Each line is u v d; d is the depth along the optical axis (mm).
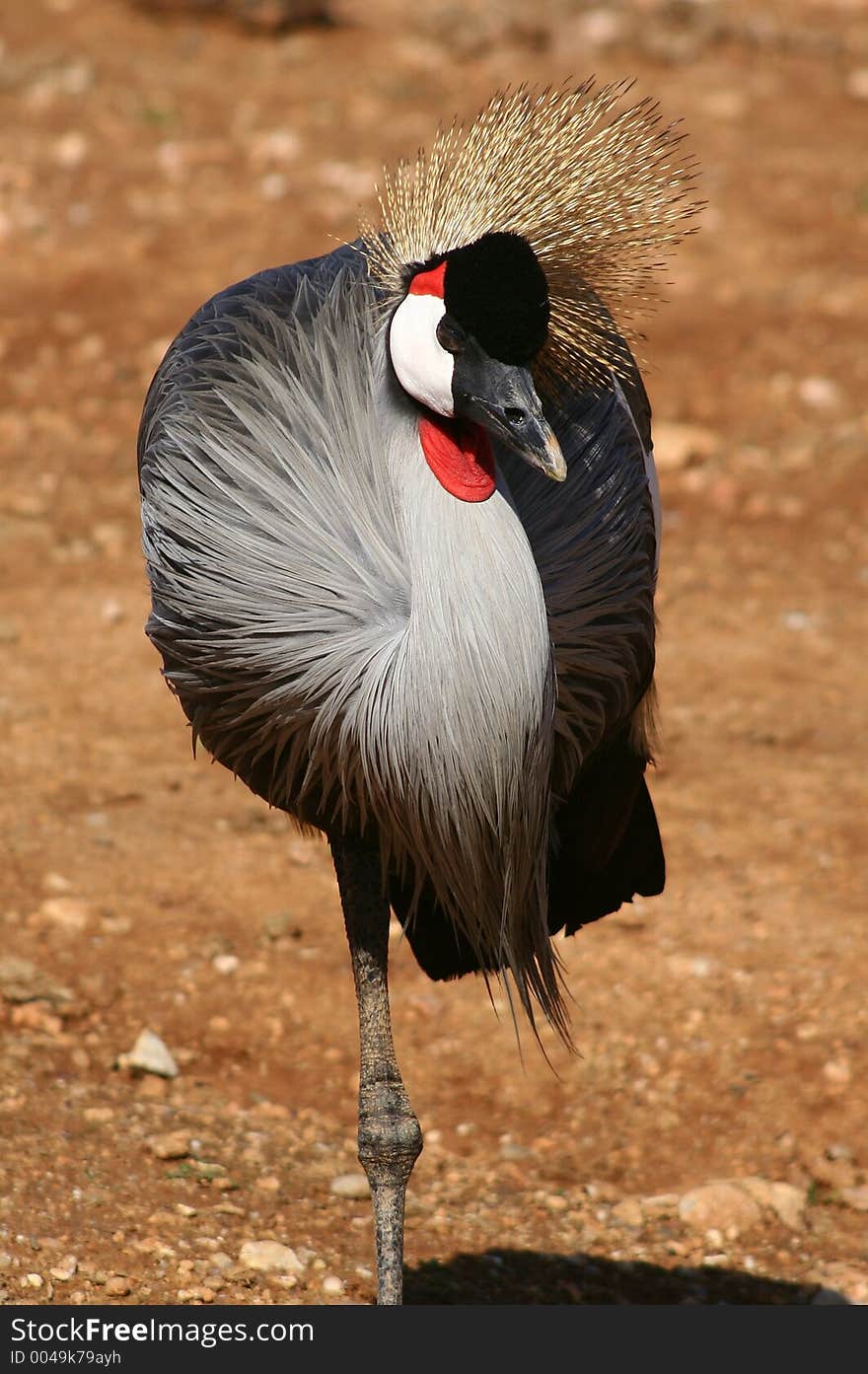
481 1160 8586
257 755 6773
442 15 28141
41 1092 8344
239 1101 8719
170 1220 7504
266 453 6309
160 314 18328
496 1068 9195
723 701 12820
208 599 6422
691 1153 8695
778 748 12266
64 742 11727
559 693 6820
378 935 6699
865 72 28016
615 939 10180
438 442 6023
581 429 6785
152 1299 6961
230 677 6555
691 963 9930
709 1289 7699
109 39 25766
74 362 17562
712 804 11531
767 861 10922
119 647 13039
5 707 12047
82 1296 6895
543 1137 8789
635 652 7086
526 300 5754
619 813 7812
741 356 18422
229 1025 9266
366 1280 7344
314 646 6199
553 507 6691
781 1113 8875
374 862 6746
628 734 7656
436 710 5895
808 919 10328
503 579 5863
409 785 6098
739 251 20828
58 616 13391
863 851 11055
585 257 6262
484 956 6723
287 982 9594
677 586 14562
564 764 7090
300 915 10172
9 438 16250
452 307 5816
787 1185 8359
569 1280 7629
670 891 10602
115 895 10117
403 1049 9312
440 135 6719
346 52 26578
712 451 16781
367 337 6273
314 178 21609
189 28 26562
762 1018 9516
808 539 15508
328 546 6156
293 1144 8383
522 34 27891
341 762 6285
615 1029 9469
